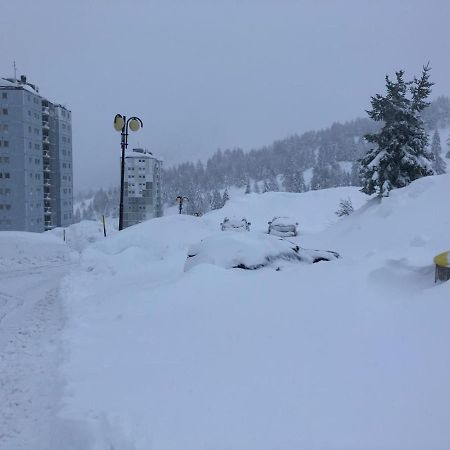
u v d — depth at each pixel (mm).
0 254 19750
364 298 6621
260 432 3908
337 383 4500
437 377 4254
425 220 14633
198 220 21562
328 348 5273
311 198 41344
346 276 7742
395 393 4152
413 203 16562
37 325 9305
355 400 4156
